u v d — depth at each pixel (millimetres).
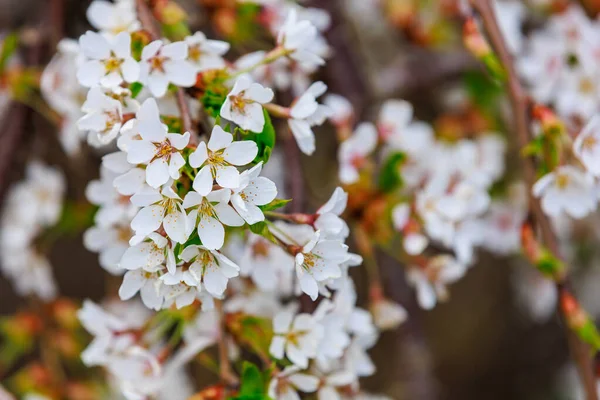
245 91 695
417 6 1035
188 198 666
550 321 1592
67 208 937
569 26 928
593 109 904
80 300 1395
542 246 798
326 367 765
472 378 1604
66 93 838
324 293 708
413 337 977
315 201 934
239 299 769
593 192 785
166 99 732
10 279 1369
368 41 1214
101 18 760
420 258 841
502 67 807
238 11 843
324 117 738
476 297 1638
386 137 864
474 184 849
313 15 854
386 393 1263
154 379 771
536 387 1586
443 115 1104
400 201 843
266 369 739
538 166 796
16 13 1073
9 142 931
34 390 940
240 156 676
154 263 677
